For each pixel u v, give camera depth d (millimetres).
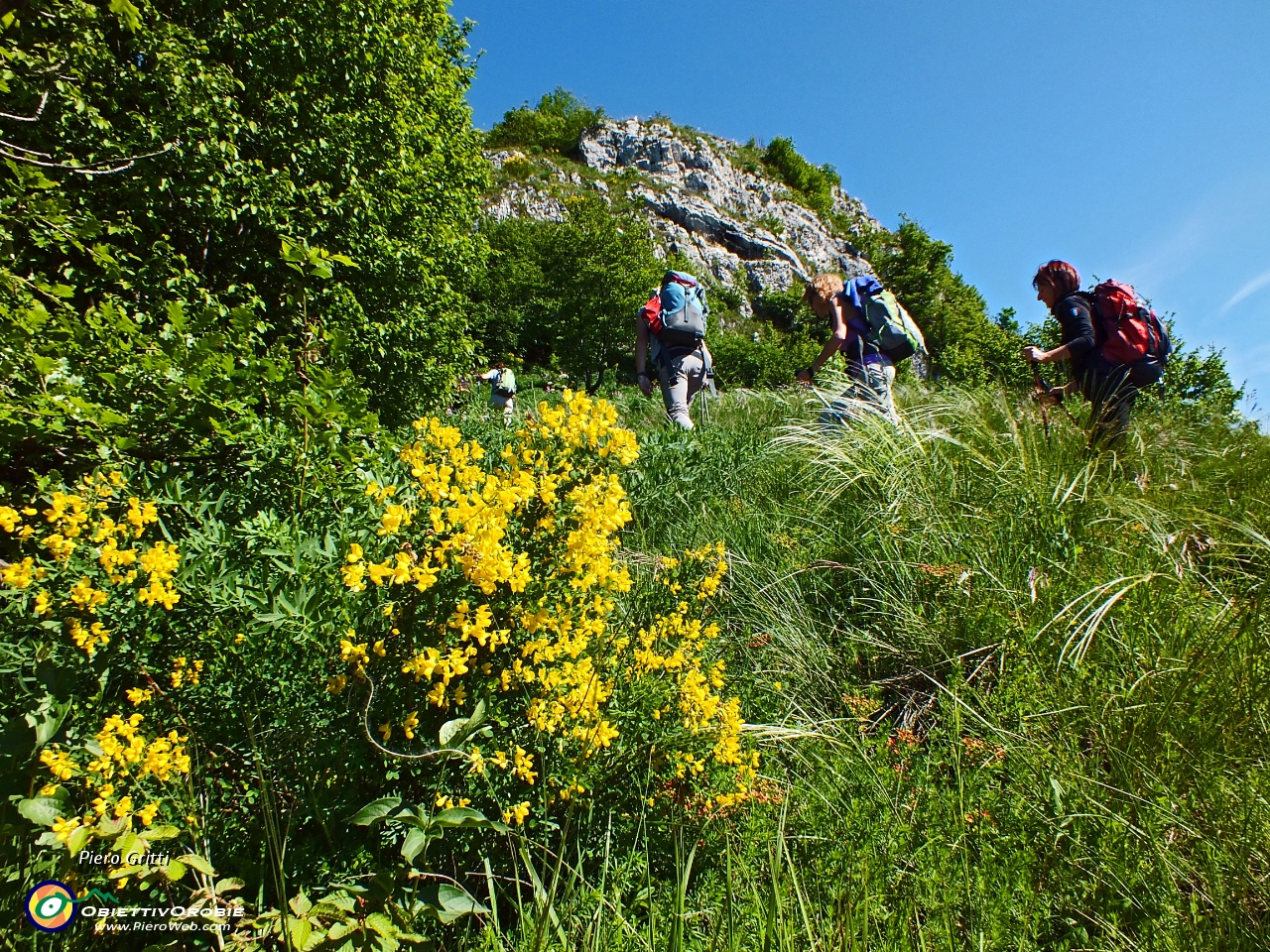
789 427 4586
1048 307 4574
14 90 3326
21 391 2121
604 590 1862
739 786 1771
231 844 1386
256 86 5066
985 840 1712
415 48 6758
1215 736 1849
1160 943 1419
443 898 1302
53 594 1436
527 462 1736
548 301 33719
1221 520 2855
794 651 2562
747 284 58656
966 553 2896
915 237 51562
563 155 69438
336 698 1449
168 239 4020
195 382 2119
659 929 1488
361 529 2055
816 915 1523
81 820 1197
